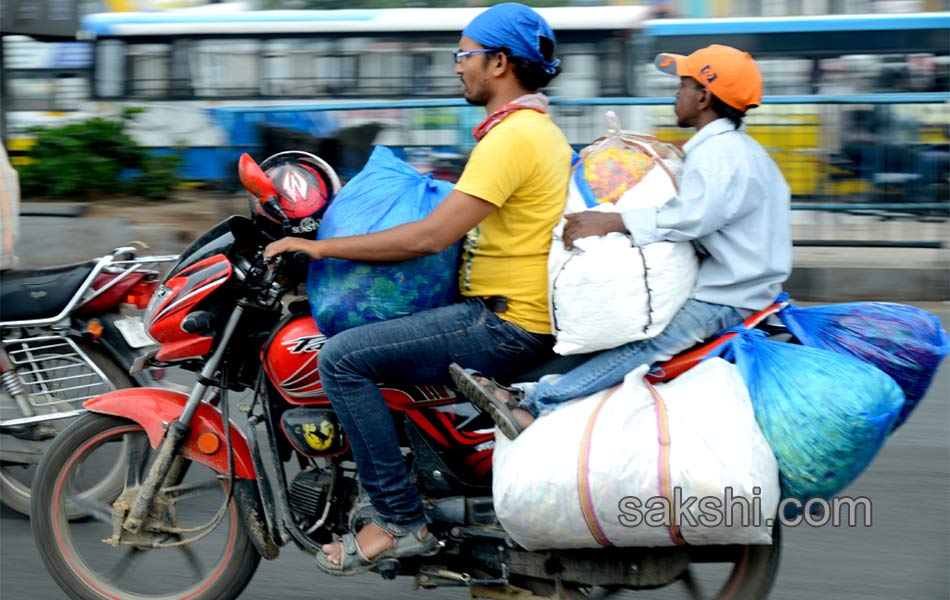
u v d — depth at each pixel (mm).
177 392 3623
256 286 3320
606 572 3146
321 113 10484
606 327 2957
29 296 4543
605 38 13562
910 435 5621
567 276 2953
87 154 11625
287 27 14594
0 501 4680
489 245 3113
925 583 3965
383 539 3258
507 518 2979
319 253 3043
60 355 4652
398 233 3010
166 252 9734
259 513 3473
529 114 3100
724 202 2986
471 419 3312
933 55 13086
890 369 3109
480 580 3268
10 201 4648
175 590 3859
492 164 2992
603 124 9516
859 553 4238
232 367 3465
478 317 3123
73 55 15109
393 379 3186
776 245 3100
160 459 3498
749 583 3139
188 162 11656
